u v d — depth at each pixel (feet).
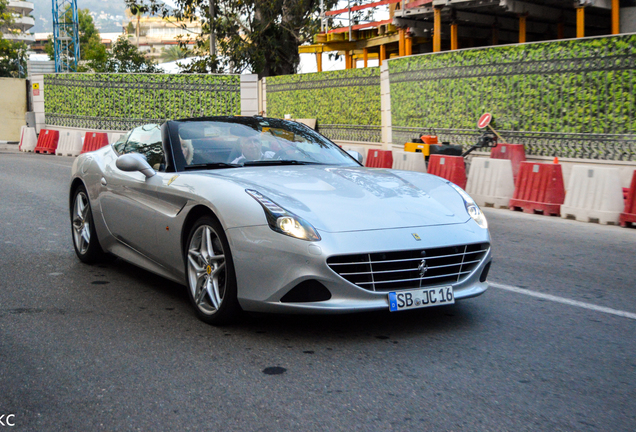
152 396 9.27
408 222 11.96
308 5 84.17
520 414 8.71
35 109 80.84
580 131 36.81
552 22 65.10
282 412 8.74
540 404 9.05
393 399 9.18
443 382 9.83
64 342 11.67
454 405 9.00
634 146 34.42
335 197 12.39
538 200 29.25
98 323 12.85
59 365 10.52
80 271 17.60
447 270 12.16
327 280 11.05
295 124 17.37
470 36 65.46
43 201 30.83
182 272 13.66
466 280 12.23
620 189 26.68
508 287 15.99
